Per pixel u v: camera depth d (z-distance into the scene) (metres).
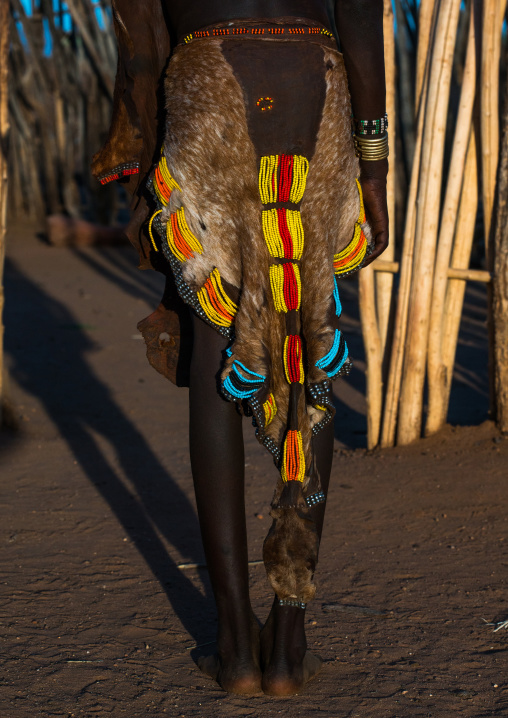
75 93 14.38
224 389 1.90
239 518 2.02
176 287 2.08
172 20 2.02
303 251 1.92
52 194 14.94
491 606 2.62
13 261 11.99
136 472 3.99
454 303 4.23
